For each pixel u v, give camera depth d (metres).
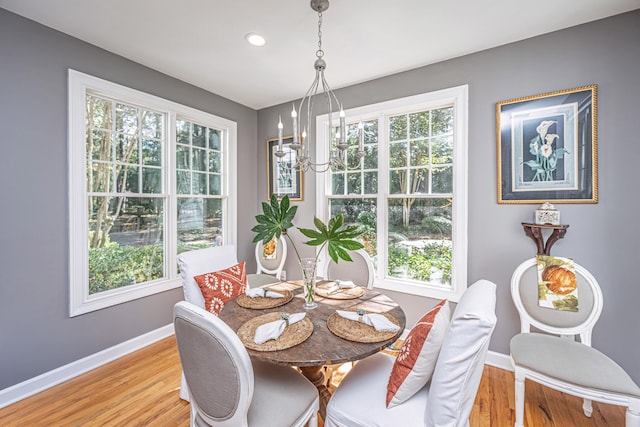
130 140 2.55
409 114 2.75
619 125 1.85
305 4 1.76
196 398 1.13
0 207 1.82
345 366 2.25
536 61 2.09
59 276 2.07
